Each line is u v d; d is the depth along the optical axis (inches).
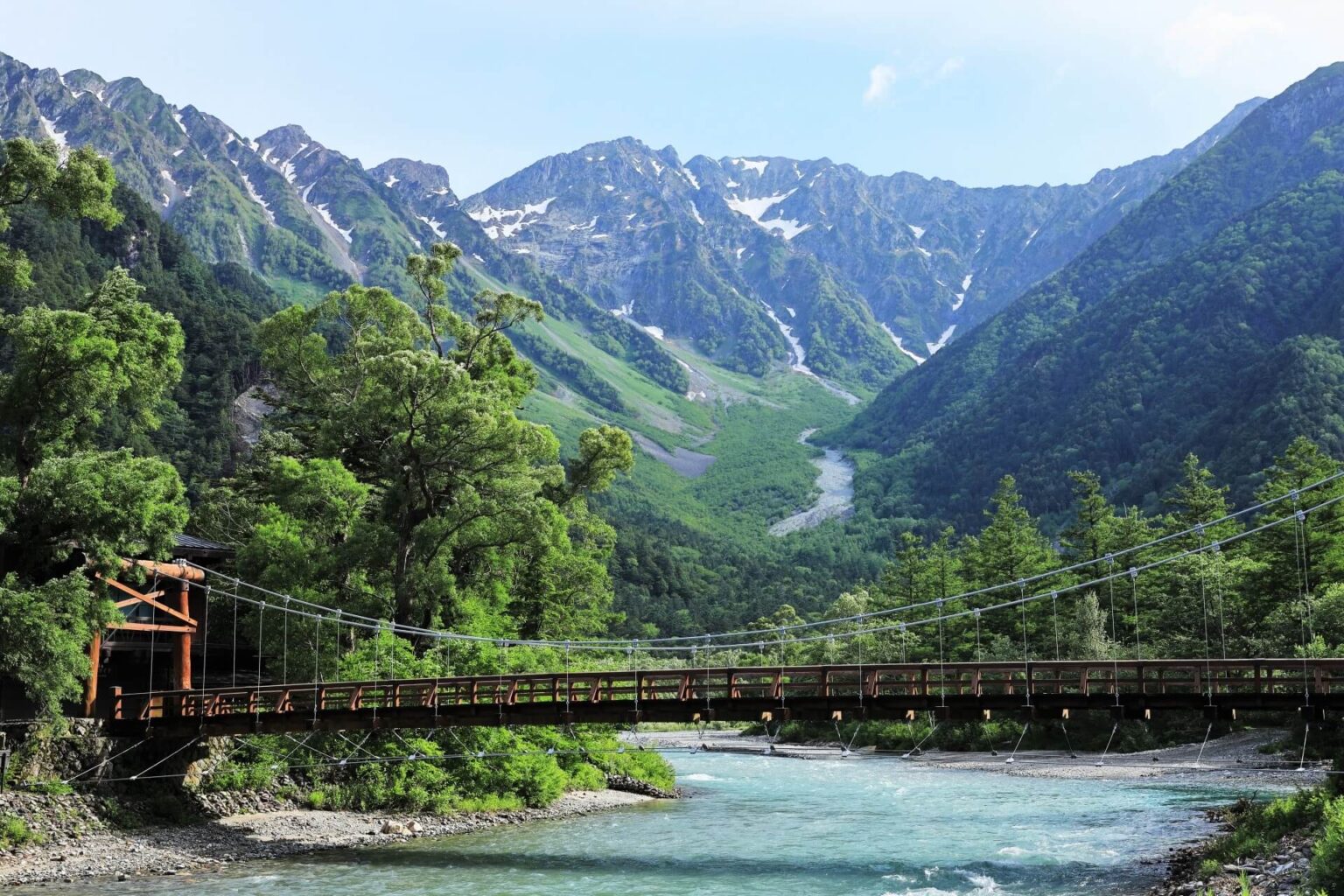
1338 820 1046.4
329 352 7081.7
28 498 1542.8
